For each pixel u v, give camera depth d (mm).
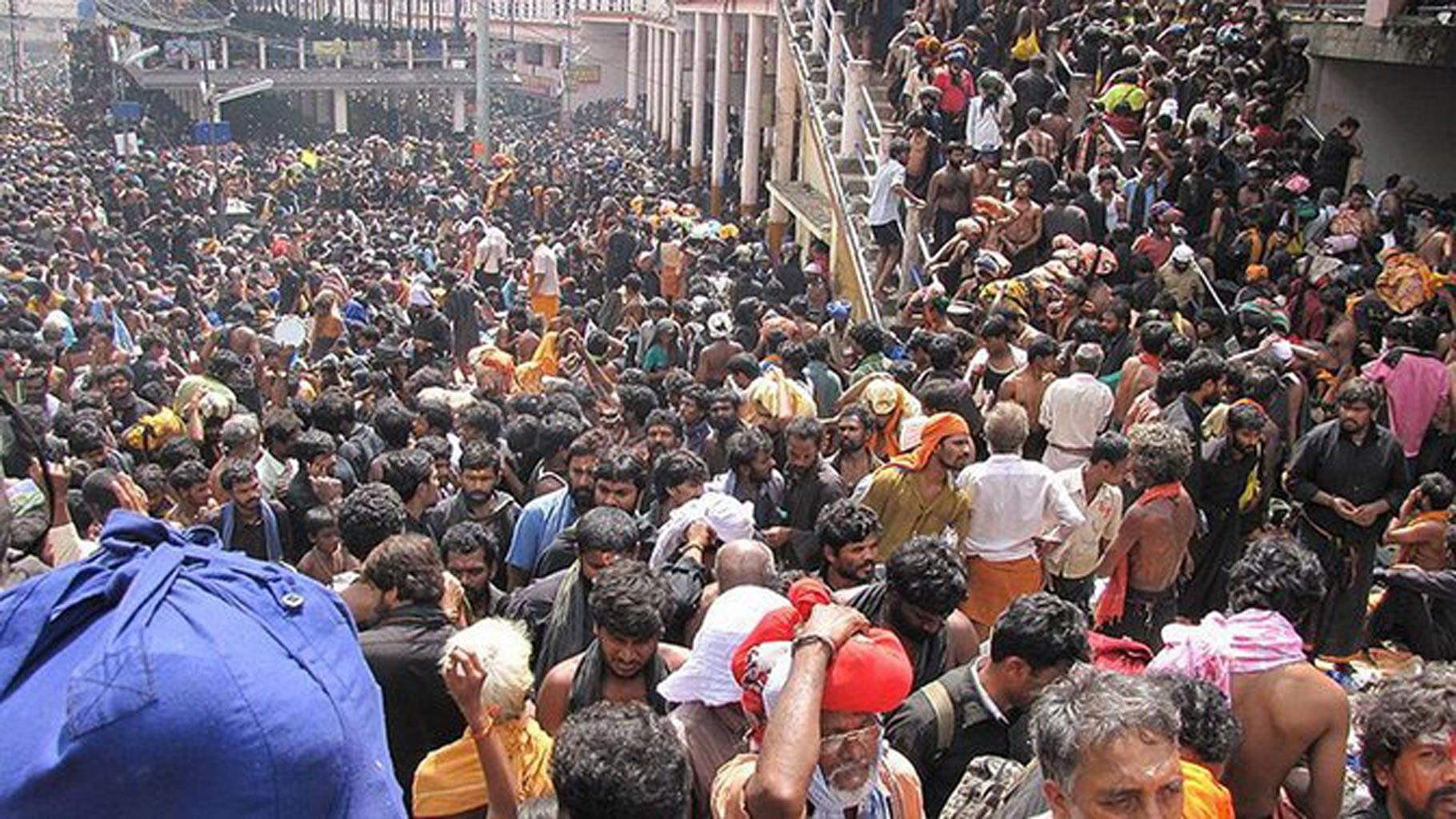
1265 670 3869
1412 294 10422
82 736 1338
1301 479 7273
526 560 6734
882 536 5973
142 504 4297
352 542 5609
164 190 32844
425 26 76812
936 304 11227
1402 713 3168
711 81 51062
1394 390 8445
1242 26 16875
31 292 16500
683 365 12828
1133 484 6410
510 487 8242
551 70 76188
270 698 1414
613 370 13031
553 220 35438
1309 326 11188
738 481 6941
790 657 3016
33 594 1504
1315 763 3832
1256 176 13281
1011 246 12570
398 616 4484
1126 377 8906
